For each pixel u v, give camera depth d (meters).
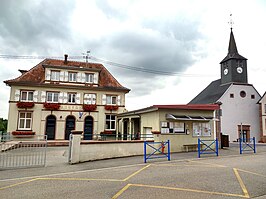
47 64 25.41
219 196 5.37
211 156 12.52
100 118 25.88
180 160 11.07
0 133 11.48
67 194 5.61
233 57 32.56
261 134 31.00
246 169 8.59
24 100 23.70
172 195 5.44
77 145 10.69
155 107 14.31
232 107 31.02
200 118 15.08
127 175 7.74
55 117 24.23
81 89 25.70
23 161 10.09
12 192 5.83
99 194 5.58
